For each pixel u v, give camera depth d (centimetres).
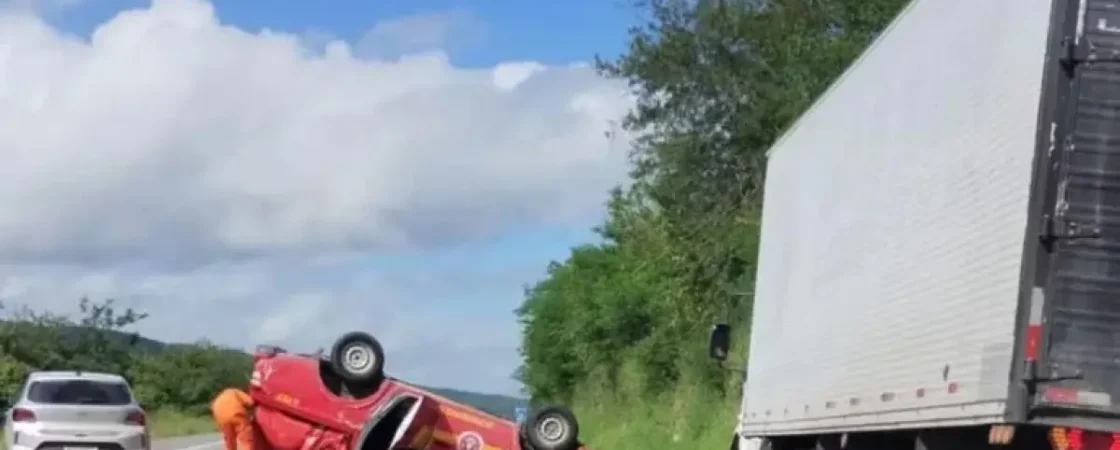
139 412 2722
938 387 1179
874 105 1486
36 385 2695
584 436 5881
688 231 4178
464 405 1634
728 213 4134
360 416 1616
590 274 7150
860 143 1530
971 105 1175
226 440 1634
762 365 2009
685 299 4284
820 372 1619
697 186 4194
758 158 4072
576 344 6806
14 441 2666
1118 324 1025
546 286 8131
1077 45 1038
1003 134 1096
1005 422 1031
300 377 1625
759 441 2097
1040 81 1041
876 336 1386
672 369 5200
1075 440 1030
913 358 1257
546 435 1619
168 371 8931
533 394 8250
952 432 1223
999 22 1131
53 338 8731
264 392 1622
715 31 4119
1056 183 1032
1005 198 1078
